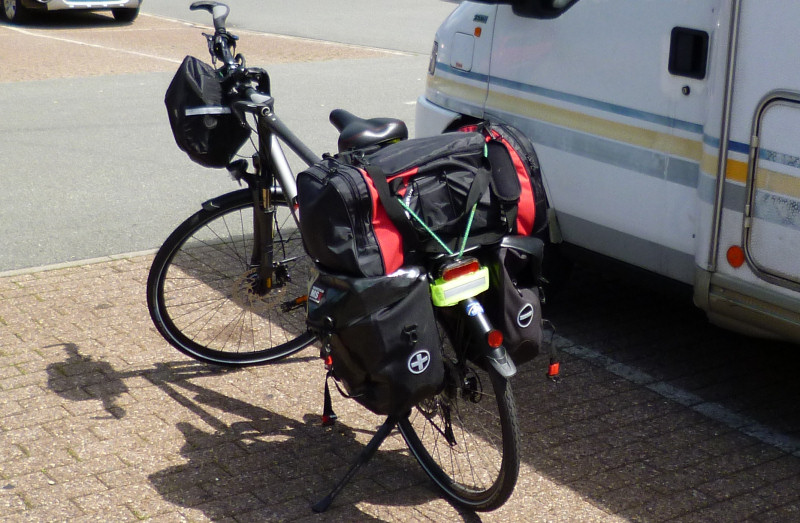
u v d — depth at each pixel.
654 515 3.48
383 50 15.11
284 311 4.50
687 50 4.00
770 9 3.56
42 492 3.58
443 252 3.19
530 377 4.53
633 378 4.55
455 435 3.76
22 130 9.49
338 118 3.96
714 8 3.87
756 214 3.76
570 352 4.81
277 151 4.18
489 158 3.33
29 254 6.14
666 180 4.19
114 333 4.93
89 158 8.52
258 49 14.98
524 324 3.33
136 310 5.22
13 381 4.40
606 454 3.89
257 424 4.10
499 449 3.77
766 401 4.35
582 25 4.48
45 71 12.74
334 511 3.51
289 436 4.01
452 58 5.34
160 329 4.47
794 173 3.59
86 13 19.02
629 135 4.32
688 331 5.06
